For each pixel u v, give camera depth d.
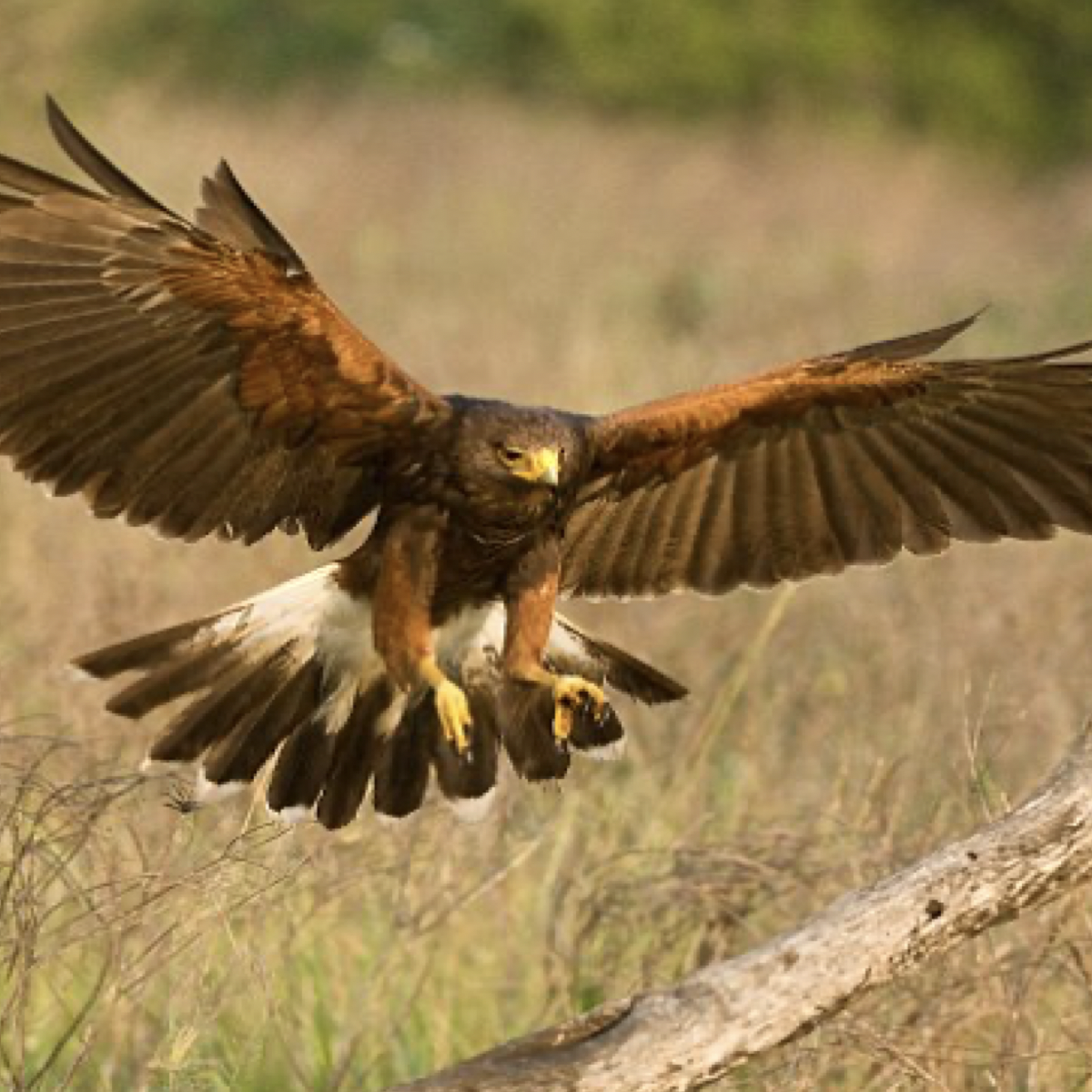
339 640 10.74
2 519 15.26
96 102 30.61
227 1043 11.46
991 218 45.78
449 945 12.40
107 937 10.60
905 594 15.86
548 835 13.12
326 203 33.12
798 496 11.46
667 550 11.51
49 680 13.29
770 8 52.75
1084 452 11.22
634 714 14.51
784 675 15.15
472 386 20.89
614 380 21.28
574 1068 9.12
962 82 53.69
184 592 14.91
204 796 10.49
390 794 10.77
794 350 23.77
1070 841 9.27
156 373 10.26
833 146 47.53
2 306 9.90
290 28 46.12
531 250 34.12
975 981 11.08
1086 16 55.97
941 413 11.30
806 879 11.86
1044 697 14.10
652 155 44.78
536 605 10.88
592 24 50.41
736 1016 9.13
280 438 10.60
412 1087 9.13
